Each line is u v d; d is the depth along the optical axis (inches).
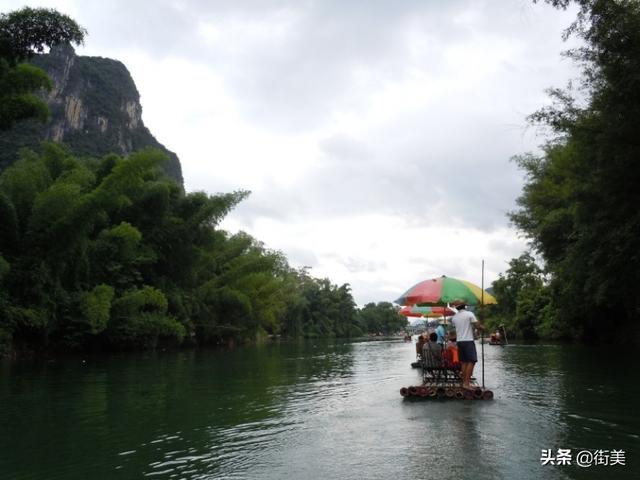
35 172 978.7
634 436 261.6
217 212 1368.1
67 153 1217.4
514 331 2188.7
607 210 669.9
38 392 459.5
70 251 946.1
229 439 269.3
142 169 921.5
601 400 377.7
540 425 287.6
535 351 1071.6
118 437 277.1
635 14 468.1
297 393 446.9
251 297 1817.2
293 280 3095.5
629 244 730.2
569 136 625.3
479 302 428.5
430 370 427.5
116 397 425.7
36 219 899.4
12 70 697.0
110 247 1096.2
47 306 926.4
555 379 522.6
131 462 229.3
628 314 1244.5
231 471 212.5
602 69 527.8
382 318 6107.3
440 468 208.7
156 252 1286.9
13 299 882.8
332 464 217.6
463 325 402.9
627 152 565.3
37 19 614.5
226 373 646.5
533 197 1073.5
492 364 723.4
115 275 1120.8
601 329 1423.5
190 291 1485.0
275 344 1985.7
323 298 4212.6
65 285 1019.3
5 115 696.4
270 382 539.2
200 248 1441.9
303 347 1652.3
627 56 488.4
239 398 418.0
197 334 1573.6
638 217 646.5
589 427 282.0
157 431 291.4
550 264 1205.7
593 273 872.9
